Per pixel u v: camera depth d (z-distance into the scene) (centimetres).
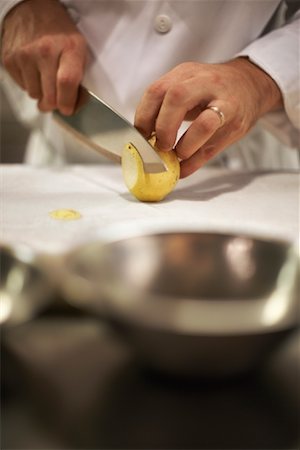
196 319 32
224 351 32
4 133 174
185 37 94
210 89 72
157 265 40
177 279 40
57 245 56
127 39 95
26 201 71
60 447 30
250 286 39
